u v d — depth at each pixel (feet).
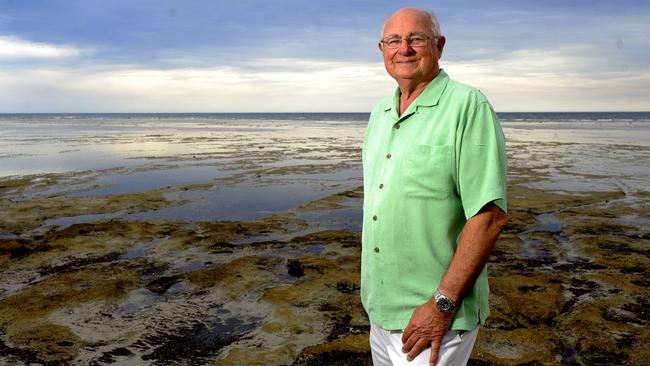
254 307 20.34
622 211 39.24
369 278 8.77
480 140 7.55
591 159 78.59
